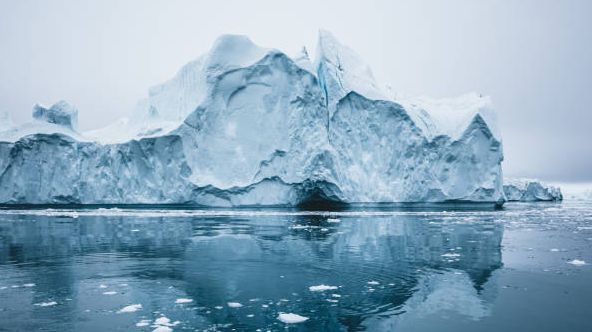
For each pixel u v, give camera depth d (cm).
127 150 5684
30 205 5931
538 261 1828
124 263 1828
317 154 5406
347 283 1462
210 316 1116
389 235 2711
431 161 5947
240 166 5612
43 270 1688
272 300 1264
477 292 1335
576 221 3809
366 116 5962
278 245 2309
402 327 1023
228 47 5975
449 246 2266
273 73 5906
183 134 5534
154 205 5566
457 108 7100
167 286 1435
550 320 1066
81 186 5809
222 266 1759
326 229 3034
